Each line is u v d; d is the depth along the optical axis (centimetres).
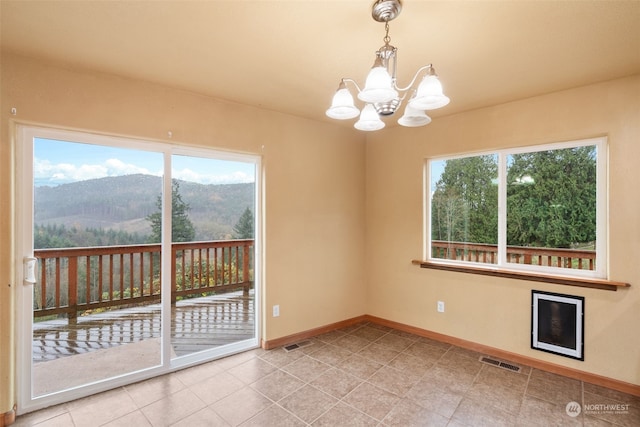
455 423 208
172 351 279
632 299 243
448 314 340
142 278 269
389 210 393
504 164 314
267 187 326
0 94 205
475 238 334
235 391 245
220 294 310
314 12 167
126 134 249
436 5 159
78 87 230
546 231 291
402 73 239
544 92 275
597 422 209
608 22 174
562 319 272
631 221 243
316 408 224
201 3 159
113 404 228
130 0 156
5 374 206
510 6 160
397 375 270
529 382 259
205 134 287
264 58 218
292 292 345
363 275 416
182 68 233
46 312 230
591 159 269
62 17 170
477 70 233
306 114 343
